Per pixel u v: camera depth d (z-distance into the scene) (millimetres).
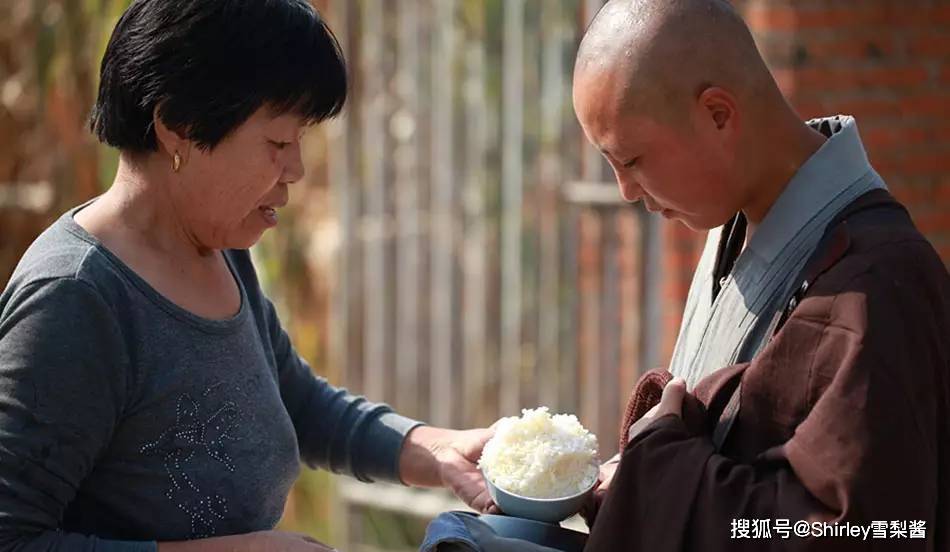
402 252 5312
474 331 5211
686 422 2109
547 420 2252
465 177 5160
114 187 2166
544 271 4941
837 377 1922
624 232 4711
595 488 2270
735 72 2074
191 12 2016
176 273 2156
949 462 2014
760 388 2021
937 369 1981
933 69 4875
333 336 5922
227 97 2027
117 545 2041
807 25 4562
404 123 5293
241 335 2215
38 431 1979
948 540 2033
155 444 2107
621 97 2076
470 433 2562
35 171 6473
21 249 6621
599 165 4730
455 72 5137
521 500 2176
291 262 6551
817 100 4598
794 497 1932
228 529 2188
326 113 2152
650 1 2100
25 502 1988
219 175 2096
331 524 5668
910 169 4887
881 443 1883
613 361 4781
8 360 1992
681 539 1997
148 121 2074
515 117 4953
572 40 4785
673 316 4621
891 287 1949
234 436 2182
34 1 6238
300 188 6676
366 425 2617
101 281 2037
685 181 2119
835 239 2027
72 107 6230
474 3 5094
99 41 5797
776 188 2154
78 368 1992
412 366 5320
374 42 5258
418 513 5379
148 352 2078
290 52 2055
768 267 2137
